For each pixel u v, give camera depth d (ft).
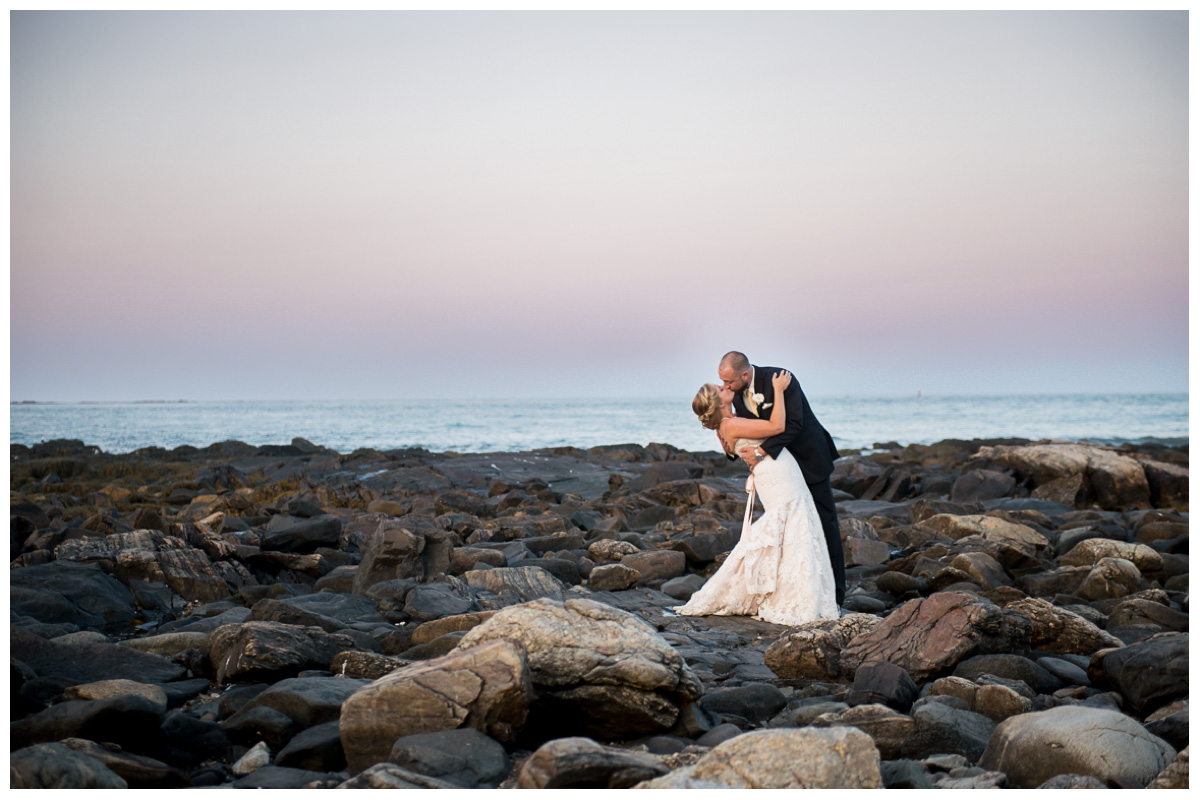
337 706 12.34
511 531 31.96
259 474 71.36
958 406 408.67
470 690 11.10
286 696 12.48
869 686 13.52
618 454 88.74
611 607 13.56
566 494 51.13
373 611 20.20
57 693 13.34
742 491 46.50
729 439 21.80
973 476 50.57
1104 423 216.54
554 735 12.28
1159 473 51.49
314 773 10.75
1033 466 52.80
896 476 52.39
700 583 24.62
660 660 12.42
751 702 13.43
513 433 178.91
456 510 43.14
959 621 15.19
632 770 9.46
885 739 11.50
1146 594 21.04
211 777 10.84
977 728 11.97
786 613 20.62
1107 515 39.52
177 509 47.37
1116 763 9.91
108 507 45.27
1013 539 30.40
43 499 47.24
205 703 13.93
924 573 24.90
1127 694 13.46
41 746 9.89
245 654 14.30
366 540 30.68
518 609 13.20
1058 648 16.79
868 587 24.95
